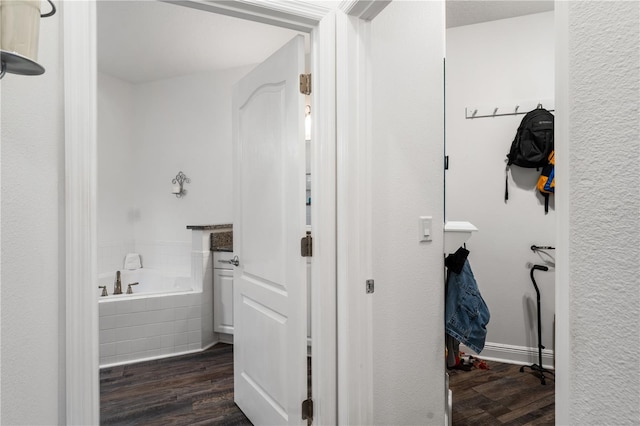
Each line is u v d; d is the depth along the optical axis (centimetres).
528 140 254
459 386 236
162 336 295
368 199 141
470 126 273
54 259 98
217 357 293
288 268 164
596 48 41
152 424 199
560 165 46
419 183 158
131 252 406
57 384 100
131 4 250
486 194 271
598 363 41
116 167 391
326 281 144
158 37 299
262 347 188
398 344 154
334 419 146
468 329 167
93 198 106
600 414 41
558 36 46
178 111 393
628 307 38
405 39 154
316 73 146
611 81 40
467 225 187
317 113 146
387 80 149
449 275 174
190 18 269
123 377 256
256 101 192
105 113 379
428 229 160
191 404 220
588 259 42
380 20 148
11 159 82
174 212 396
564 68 45
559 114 46
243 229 206
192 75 387
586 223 42
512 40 264
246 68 366
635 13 38
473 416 203
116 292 367
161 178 401
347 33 137
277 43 312
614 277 39
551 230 259
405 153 154
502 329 271
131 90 406
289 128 163
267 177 181
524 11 256
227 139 377
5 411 80
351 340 139
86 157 104
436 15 162
